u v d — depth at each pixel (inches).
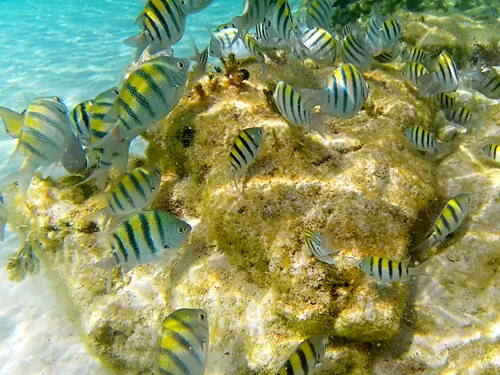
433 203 28.4
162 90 21.8
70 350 28.9
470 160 31.3
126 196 23.6
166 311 26.5
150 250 20.6
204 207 27.4
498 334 22.0
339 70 22.0
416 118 32.1
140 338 26.5
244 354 22.5
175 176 32.5
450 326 23.0
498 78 33.1
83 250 30.2
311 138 27.9
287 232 23.6
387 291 21.5
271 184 25.0
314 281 21.8
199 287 25.3
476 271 25.1
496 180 28.8
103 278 29.0
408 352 22.2
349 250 22.8
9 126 27.8
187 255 27.4
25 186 24.3
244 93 30.6
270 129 27.2
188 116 30.0
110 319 27.1
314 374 21.1
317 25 37.7
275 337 22.2
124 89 21.0
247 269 25.2
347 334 21.4
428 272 25.7
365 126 30.0
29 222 32.8
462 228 27.2
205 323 16.7
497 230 26.5
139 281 28.4
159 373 15.6
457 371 21.0
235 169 23.0
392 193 25.3
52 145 23.8
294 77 33.4
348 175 25.7
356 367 21.5
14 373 27.6
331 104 22.5
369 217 24.0
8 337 30.1
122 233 19.8
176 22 25.3
